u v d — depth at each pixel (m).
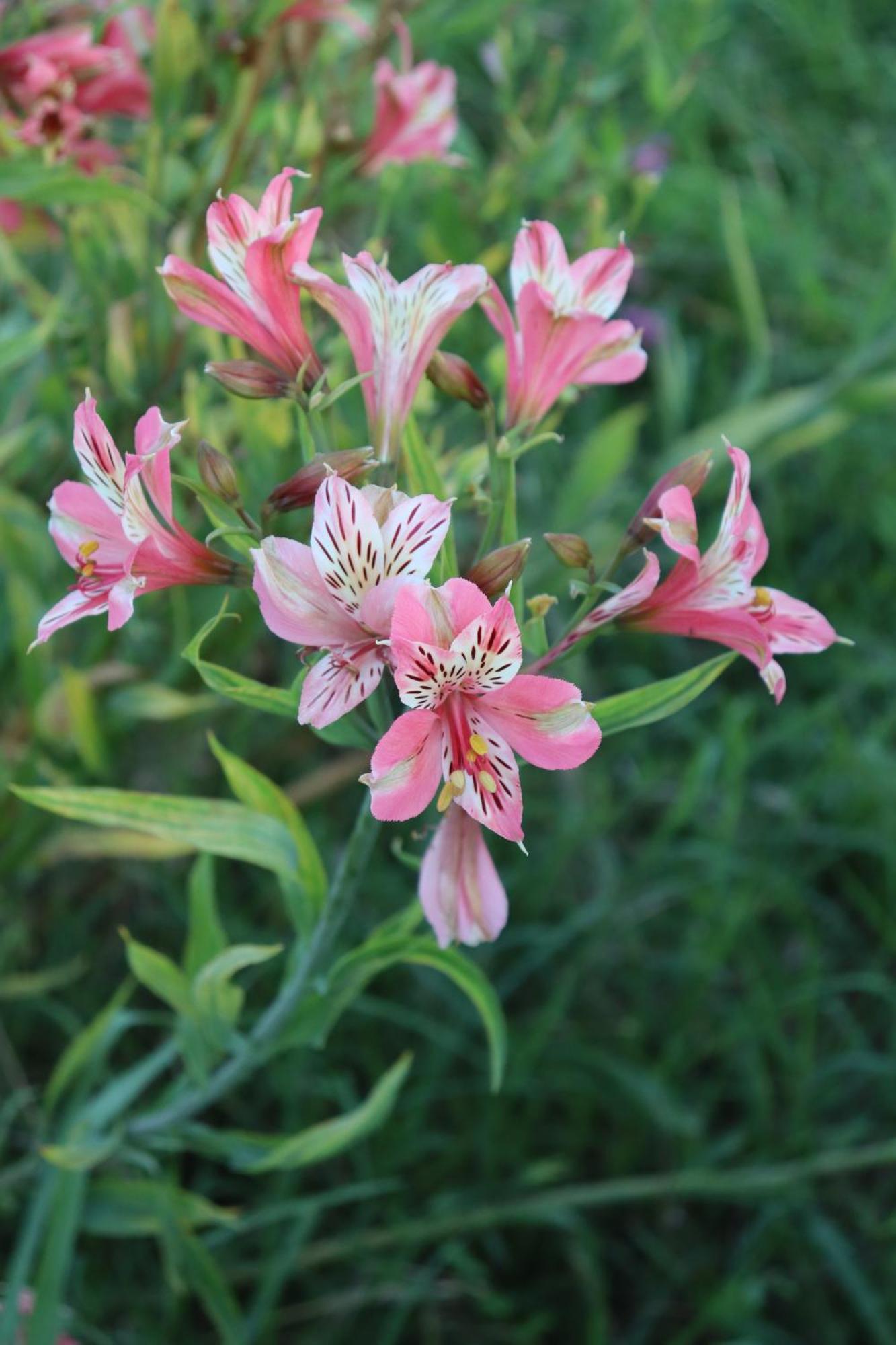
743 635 0.46
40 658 0.68
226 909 0.79
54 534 0.45
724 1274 0.75
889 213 1.15
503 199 0.74
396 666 0.42
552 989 0.80
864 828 0.86
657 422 1.05
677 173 1.11
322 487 0.42
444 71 0.64
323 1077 0.74
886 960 0.84
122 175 0.65
